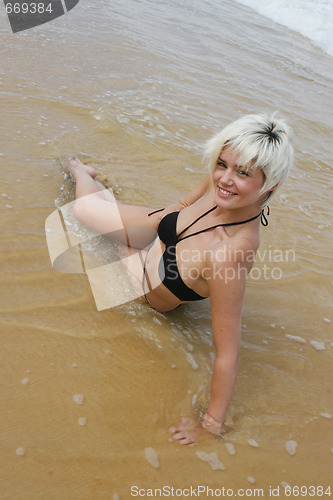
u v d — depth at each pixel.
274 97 6.31
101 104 4.98
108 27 7.11
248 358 2.80
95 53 6.12
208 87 6.09
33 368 2.41
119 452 2.16
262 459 2.28
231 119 5.38
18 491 1.93
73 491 1.97
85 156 4.13
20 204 3.40
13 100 4.66
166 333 2.79
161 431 2.29
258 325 3.05
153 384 2.50
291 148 2.17
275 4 10.95
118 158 4.27
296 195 4.46
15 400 2.25
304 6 10.96
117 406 2.35
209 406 2.36
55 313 2.72
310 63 8.05
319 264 3.65
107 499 1.98
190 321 2.94
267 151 2.09
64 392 2.34
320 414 2.55
